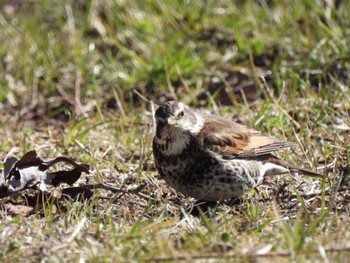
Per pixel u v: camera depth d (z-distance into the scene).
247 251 7.88
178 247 8.12
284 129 12.73
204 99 15.00
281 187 10.52
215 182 10.26
